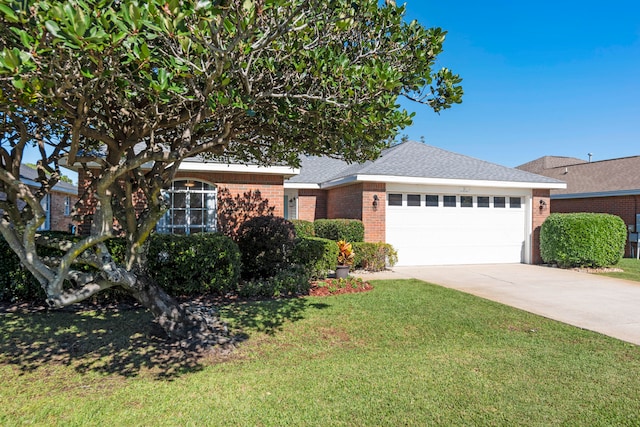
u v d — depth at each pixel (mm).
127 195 4406
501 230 13586
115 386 3656
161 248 7188
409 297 7637
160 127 4414
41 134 5176
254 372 4023
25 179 14508
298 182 15508
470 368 4188
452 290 8469
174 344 4770
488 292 8469
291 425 3014
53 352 4508
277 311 6449
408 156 14172
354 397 3480
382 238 12203
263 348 4762
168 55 3000
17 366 4098
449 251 13039
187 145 3836
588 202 18078
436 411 3254
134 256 4668
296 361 4355
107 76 2871
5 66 2275
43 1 2295
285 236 9047
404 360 4406
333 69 3736
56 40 2320
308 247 9234
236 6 2646
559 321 6156
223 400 3395
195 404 3312
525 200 13828
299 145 5242
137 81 3379
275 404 3334
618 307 7156
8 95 2984
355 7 3939
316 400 3416
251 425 3002
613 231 11953
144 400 3375
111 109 4586
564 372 4102
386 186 12312
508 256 13648
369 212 12094
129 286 4586
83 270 6840
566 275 11016
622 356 4613
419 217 12742
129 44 2584
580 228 11891
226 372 4020
